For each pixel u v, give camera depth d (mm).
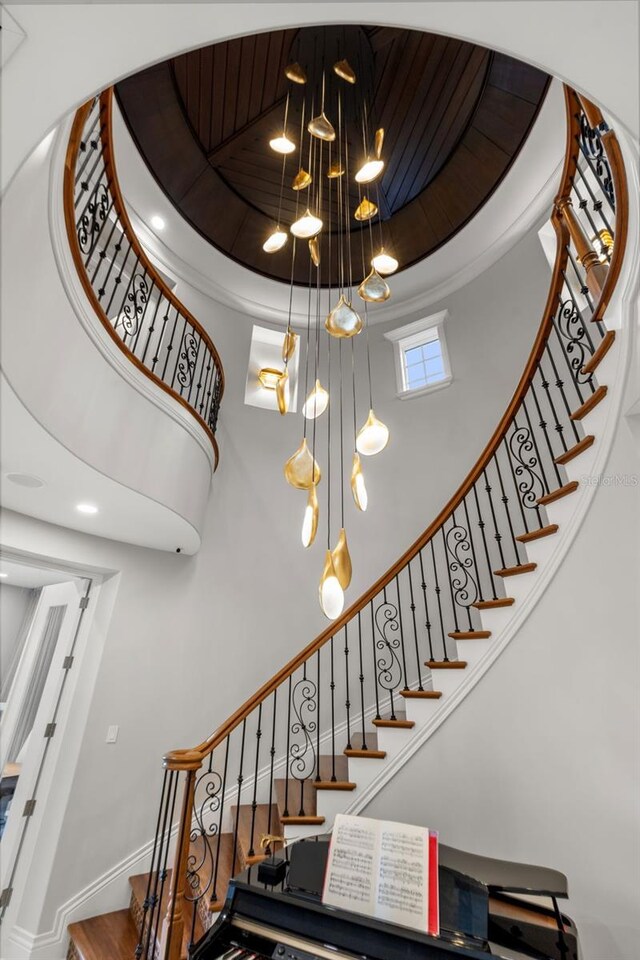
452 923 1492
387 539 4430
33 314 1811
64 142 1879
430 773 2561
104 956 2484
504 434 3131
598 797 2043
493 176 4559
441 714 2629
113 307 4594
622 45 1177
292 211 5148
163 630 3648
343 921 1573
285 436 4992
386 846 1669
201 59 3822
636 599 2053
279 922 1643
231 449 4668
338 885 1641
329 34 3816
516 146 4285
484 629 2682
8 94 1173
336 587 1688
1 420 1905
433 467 4566
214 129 4367
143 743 3328
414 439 4793
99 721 3174
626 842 1926
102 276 4582
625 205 1981
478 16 1188
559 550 2447
